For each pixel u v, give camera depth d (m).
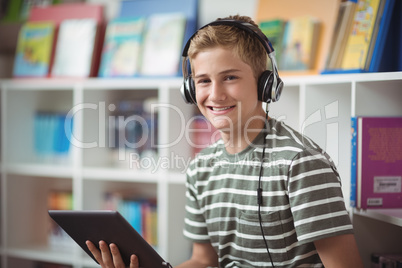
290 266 1.20
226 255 1.30
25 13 2.67
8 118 2.46
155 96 2.44
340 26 1.68
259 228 1.19
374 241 1.53
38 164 2.46
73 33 2.43
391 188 1.46
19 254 2.44
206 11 2.30
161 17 2.25
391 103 1.51
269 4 2.03
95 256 1.23
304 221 1.10
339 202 1.12
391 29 1.60
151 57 2.21
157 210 2.20
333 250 1.12
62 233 2.54
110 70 2.29
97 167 2.31
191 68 1.25
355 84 1.47
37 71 2.45
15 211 2.54
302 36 1.87
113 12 2.51
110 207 2.35
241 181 1.23
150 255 1.16
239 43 1.13
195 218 1.40
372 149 1.45
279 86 1.17
